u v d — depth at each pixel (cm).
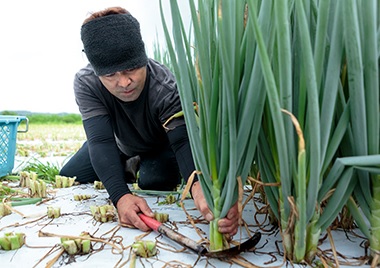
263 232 92
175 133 106
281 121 60
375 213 70
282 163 65
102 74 95
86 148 162
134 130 131
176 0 64
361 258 74
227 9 60
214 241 77
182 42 66
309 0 66
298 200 66
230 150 66
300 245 70
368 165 64
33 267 74
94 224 100
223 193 71
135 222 93
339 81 68
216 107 69
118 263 75
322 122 63
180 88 72
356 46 60
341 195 67
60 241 86
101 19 92
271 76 57
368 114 65
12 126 165
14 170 187
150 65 116
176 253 80
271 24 62
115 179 102
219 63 67
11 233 86
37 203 124
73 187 151
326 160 68
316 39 61
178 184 153
